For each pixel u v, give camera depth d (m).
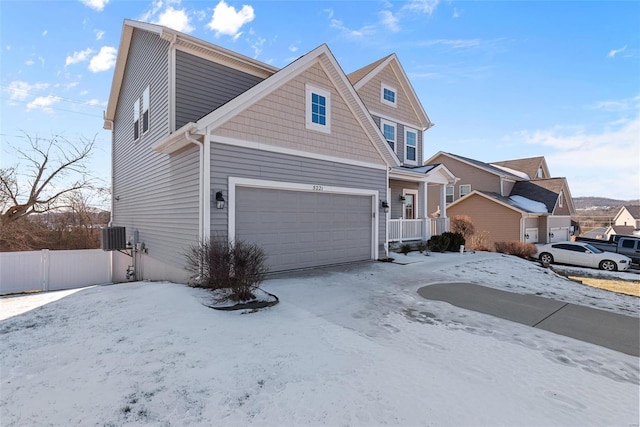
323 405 2.75
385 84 15.29
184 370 3.23
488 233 21.53
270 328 4.47
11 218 16.27
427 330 4.75
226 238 6.63
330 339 4.20
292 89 8.30
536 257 17.27
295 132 8.36
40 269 11.25
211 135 6.81
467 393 3.05
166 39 8.60
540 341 4.56
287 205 8.27
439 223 14.90
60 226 17.69
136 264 11.78
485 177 23.89
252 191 7.57
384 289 7.08
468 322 5.23
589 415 2.81
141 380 3.04
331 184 9.29
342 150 9.62
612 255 15.42
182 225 7.83
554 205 22.03
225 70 9.45
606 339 4.77
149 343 3.86
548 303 6.59
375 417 2.62
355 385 3.08
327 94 9.18
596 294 8.05
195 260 6.70
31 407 2.60
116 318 4.78
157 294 5.99
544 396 3.10
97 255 12.43
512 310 6.02
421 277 8.48
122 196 13.81
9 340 4.00
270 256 7.92
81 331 4.27
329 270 8.78
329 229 9.36
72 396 2.76
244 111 7.34
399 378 3.26
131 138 12.39
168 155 8.77
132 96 12.16
